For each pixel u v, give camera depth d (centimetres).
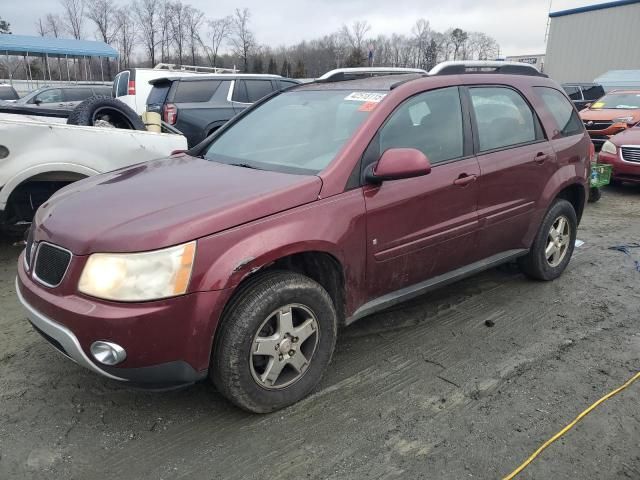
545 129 439
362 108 341
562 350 360
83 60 3603
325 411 293
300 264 312
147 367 249
